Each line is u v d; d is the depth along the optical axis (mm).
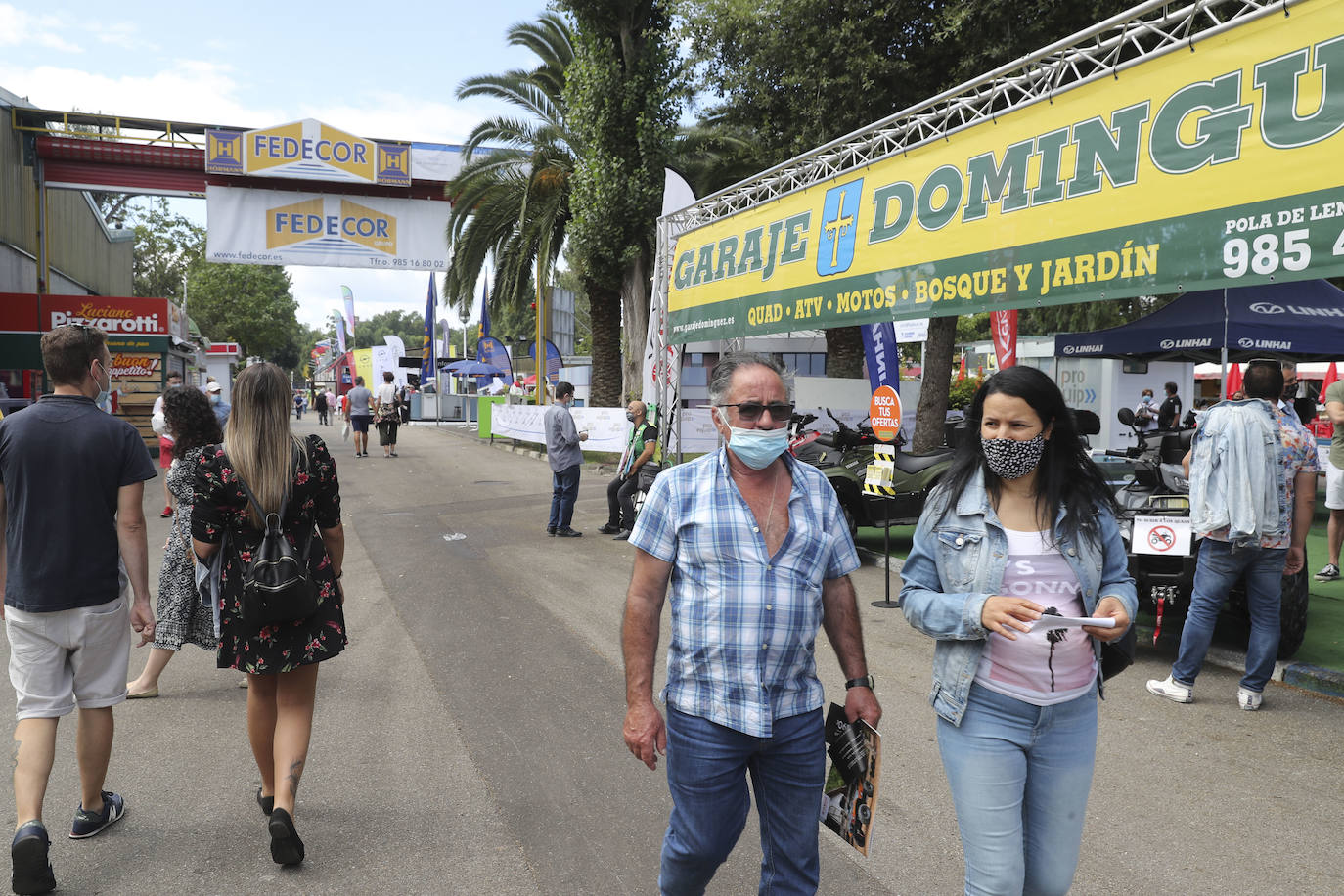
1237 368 17797
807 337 26047
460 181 19500
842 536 2600
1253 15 5020
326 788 4156
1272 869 3414
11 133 19734
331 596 3576
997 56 11812
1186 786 4133
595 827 3801
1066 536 2344
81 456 3430
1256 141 4988
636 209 18438
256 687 3656
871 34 13117
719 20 14609
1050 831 2383
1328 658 5891
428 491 15383
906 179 7809
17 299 20250
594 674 5867
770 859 2561
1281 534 4867
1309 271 4730
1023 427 2316
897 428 7633
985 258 6902
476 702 5324
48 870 3250
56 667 3465
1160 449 6930
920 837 3682
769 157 16234
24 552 3383
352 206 20109
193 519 3424
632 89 18062
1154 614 7211
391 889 3312
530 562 9570
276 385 3441
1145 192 5637
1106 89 5941
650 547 2494
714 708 2389
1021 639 2316
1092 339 11422
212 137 19094
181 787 4160
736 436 2408
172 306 22422
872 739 2502
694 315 11539
